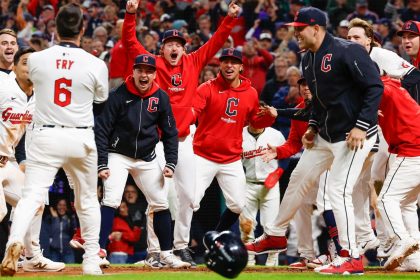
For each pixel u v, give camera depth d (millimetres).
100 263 27031
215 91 32312
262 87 53125
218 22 63500
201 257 42656
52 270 28891
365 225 32969
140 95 28562
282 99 45781
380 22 59688
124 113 28516
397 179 29172
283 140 38625
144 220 42094
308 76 26875
